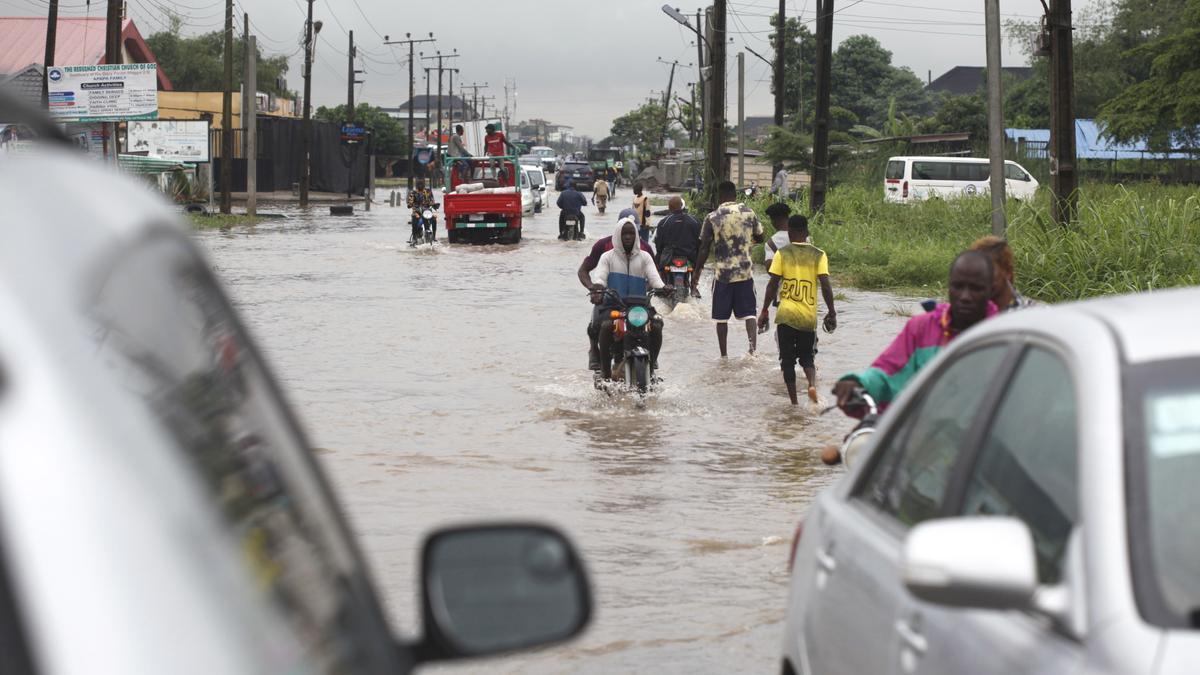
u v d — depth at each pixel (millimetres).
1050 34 25469
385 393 16359
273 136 95125
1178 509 3029
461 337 21688
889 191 56688
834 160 66250
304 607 2078
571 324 23578
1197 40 52938
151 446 1575
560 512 10773
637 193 28688
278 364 18641
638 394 15867
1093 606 2928
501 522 2678
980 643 3307
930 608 3639
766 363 19266
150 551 1387
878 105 152125
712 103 48688
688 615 8234
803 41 129375
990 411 3889
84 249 1688
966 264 7207
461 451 13117
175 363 1960
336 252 42188
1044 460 3486
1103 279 23953
